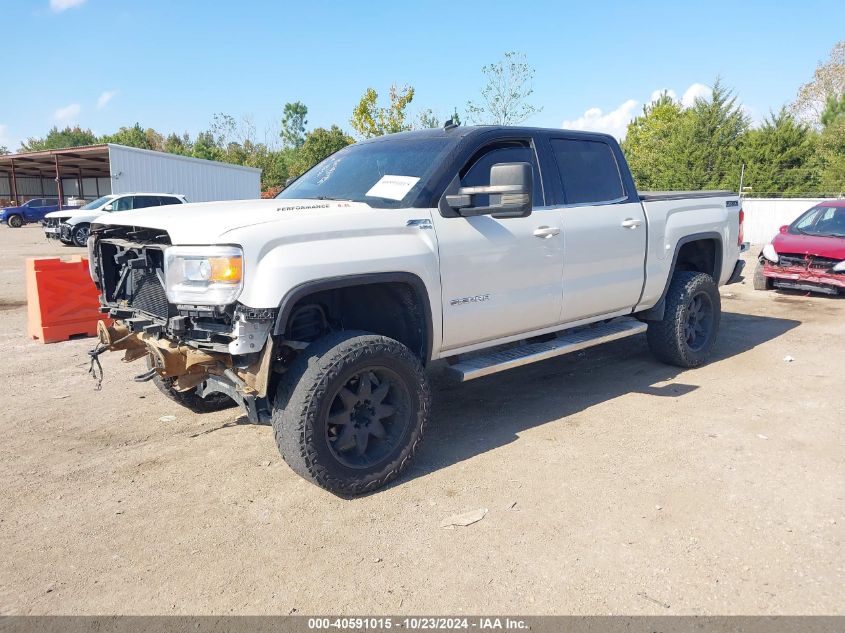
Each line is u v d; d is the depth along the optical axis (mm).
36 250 18844
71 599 2822
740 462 4020
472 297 4164
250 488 3811
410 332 4078
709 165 37344
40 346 7348
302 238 3422
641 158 46312
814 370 6035
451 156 4160
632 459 4086
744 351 6766
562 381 5777
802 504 3498
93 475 4020
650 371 6023
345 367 3473
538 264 4523
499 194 3746
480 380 5852
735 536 3197
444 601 2758
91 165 41812
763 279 10562
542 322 4715
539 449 4266
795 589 2791
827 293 10164
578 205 4902
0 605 2789
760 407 5016
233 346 3301
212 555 3131
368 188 4270
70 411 5184
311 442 3424
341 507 3562
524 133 4676
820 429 4551
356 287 3912
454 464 4070
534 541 3186
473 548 3141
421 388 3818
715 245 6242
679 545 3129
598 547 3125
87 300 7793
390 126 29734
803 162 34281
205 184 29812
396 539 3232
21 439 4609
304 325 3779
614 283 5137
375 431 3727
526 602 2738
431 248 3904
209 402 5129
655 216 5469
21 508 3623
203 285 3281
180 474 4012
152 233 3824
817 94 45594
